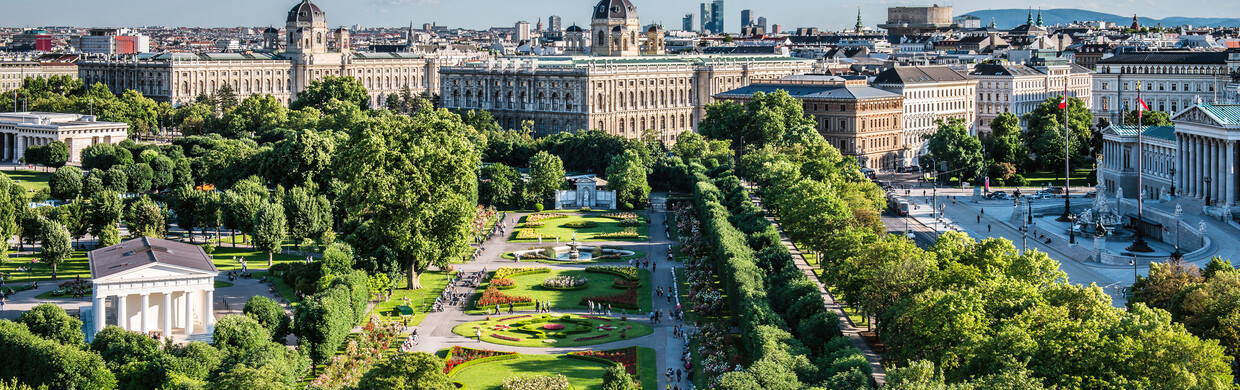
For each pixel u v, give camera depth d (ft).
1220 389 549.95
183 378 633.61
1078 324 607.78
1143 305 643.45
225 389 600.39
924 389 526.98
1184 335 587.68
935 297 655.76
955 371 611.88
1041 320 629.51
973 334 613.11
